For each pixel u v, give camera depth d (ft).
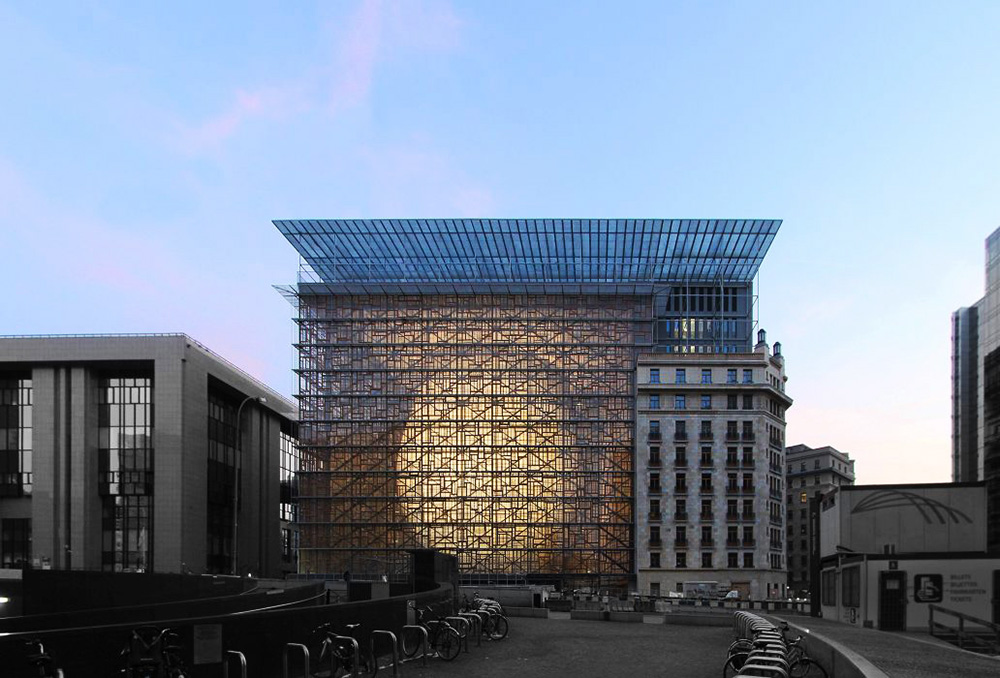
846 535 157.58
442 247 382.83
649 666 72.38
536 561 351.67
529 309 381.60
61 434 302.04
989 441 258.37
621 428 365.40
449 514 355.36
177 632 51.03
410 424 363.35
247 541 368.68
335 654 60.29
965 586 117.19
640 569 344.28
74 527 296.71
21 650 42.47
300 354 372.99
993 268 261.65
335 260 396.98
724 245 381.60
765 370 359.87
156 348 303.89
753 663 46.47
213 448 339.16
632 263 396.57
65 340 304.91
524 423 363.76
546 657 78.69
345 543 352.90
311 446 362.12
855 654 51.88
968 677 49.01
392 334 377.09
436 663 73.20
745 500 350.84
